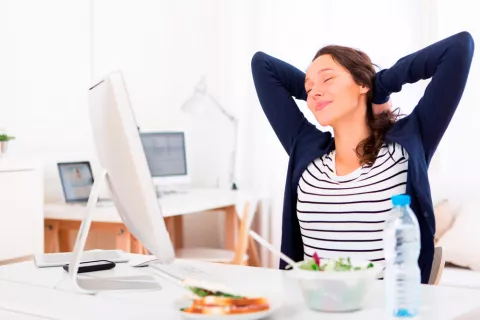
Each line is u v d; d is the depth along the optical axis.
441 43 1.83
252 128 4.47
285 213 1.96
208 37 4.61
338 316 1.26
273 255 4.30
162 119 4.57
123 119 1.37
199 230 4.69
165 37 4.60
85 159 4.01
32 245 3.20
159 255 1.46
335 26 4.18
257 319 1.24
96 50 4.10
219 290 1.28
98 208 3.45
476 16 3.79
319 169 1.90
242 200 4.04
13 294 1.52
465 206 3.51
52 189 3.81
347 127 1.85
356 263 1.38
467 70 1.80
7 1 3.55
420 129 1.85
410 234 1.25
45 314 1.37
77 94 3.98
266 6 4.39
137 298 1.44
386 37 4.04
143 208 1.42
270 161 4.40
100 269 1.75
